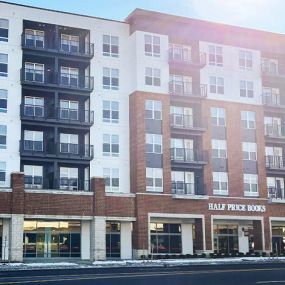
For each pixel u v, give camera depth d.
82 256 47.59
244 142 56.16
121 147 51.78
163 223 51.69
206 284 22.89
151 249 50.44
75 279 24.50
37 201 45.34
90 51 51.81
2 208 43.97
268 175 58.25
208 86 55.47
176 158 53.09
